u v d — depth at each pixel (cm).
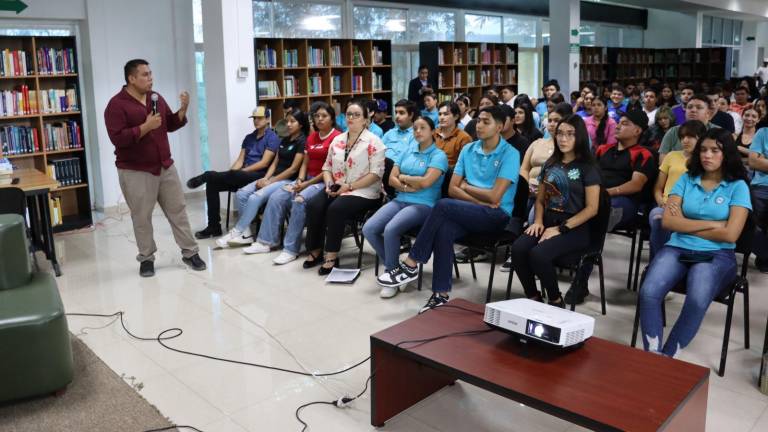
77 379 293
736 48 1964
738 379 283
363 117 444
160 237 552
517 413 262
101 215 653
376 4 998
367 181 438
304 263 459
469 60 1036
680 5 1341
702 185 310
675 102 832
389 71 881
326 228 451
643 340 292
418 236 368
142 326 356
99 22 649
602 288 355
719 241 297
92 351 323
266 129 572
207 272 454
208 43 616
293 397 276
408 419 257
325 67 806
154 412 263
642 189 404
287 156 534
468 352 229
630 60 1449
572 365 219
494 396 276
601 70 1368
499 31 1244
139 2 676
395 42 1048
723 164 302
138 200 434
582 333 226
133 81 420
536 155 459
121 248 523
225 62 602
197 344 331
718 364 298
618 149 421
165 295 406
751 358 304
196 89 734
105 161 673
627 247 497
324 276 438
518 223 378
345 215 435
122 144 417
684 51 1538
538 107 780
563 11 1002
